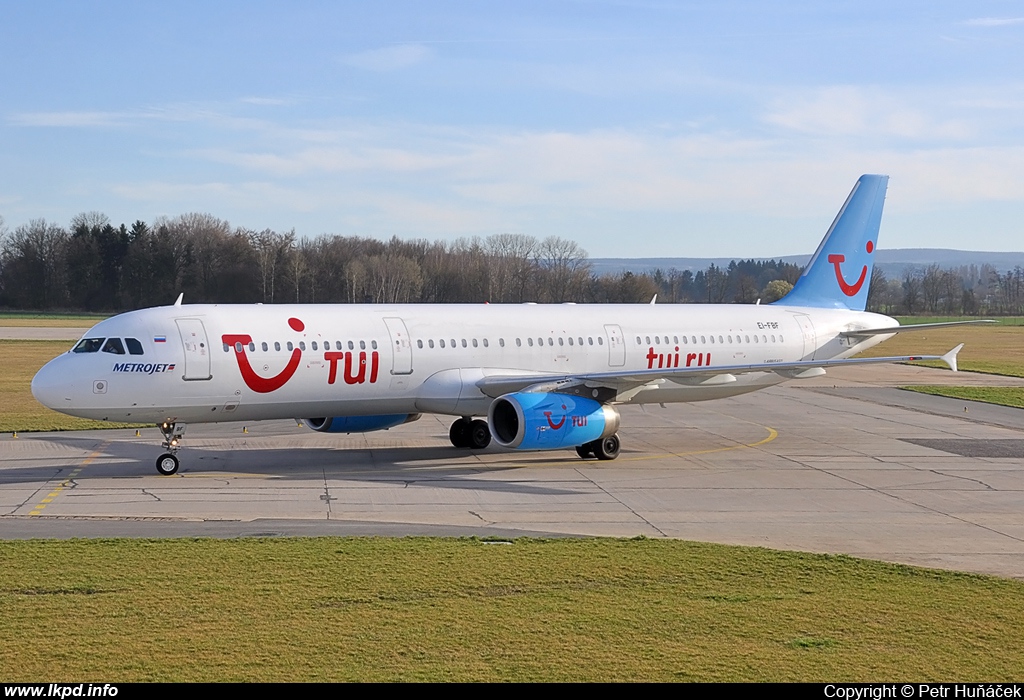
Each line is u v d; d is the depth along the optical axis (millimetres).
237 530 29922
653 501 35500
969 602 23016
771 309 55406
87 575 24312
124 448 47375
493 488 37719
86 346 39781
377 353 43500
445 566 25469
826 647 19891
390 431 54625
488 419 43031
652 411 65000
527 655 19203
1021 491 37938
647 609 22172
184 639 19875
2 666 18406
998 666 19016
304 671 18281
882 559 27656
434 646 19641
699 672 18453
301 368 42000
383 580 24156
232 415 41594
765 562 26391
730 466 43469
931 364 112000
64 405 38844
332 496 35750
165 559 25906
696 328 52000
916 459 45688
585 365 48688
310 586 23578
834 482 39625
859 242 58562
